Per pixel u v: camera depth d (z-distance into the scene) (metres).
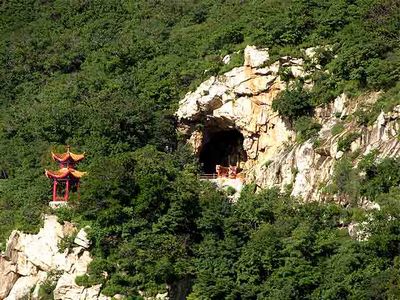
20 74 187.88
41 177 153.75
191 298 126.44
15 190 153.12
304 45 156.75
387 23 151.88
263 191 143.62
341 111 145.12
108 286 128.88
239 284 127.81
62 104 170.00
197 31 185.00
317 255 125.88
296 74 153.88
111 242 131.75
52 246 136.25
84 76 178.38
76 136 161.62
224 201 141.62
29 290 136.50
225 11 189.75
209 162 171.12
